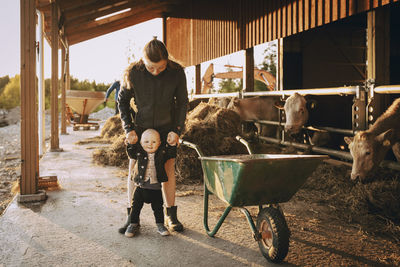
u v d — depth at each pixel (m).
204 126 5.50
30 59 3.89
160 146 2.87
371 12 5.31
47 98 25.09
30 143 3.94
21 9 3.85
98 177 5.23
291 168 2.33
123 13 15.16
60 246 2.71
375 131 4.22
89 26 14.88
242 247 2.70
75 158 6.96
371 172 4.07
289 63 9.52
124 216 3.45
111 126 10.27
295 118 6.33
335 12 6.32
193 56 14.01
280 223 2.35
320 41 9.81
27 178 3.96
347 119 8.94
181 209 3.65
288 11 7.80
